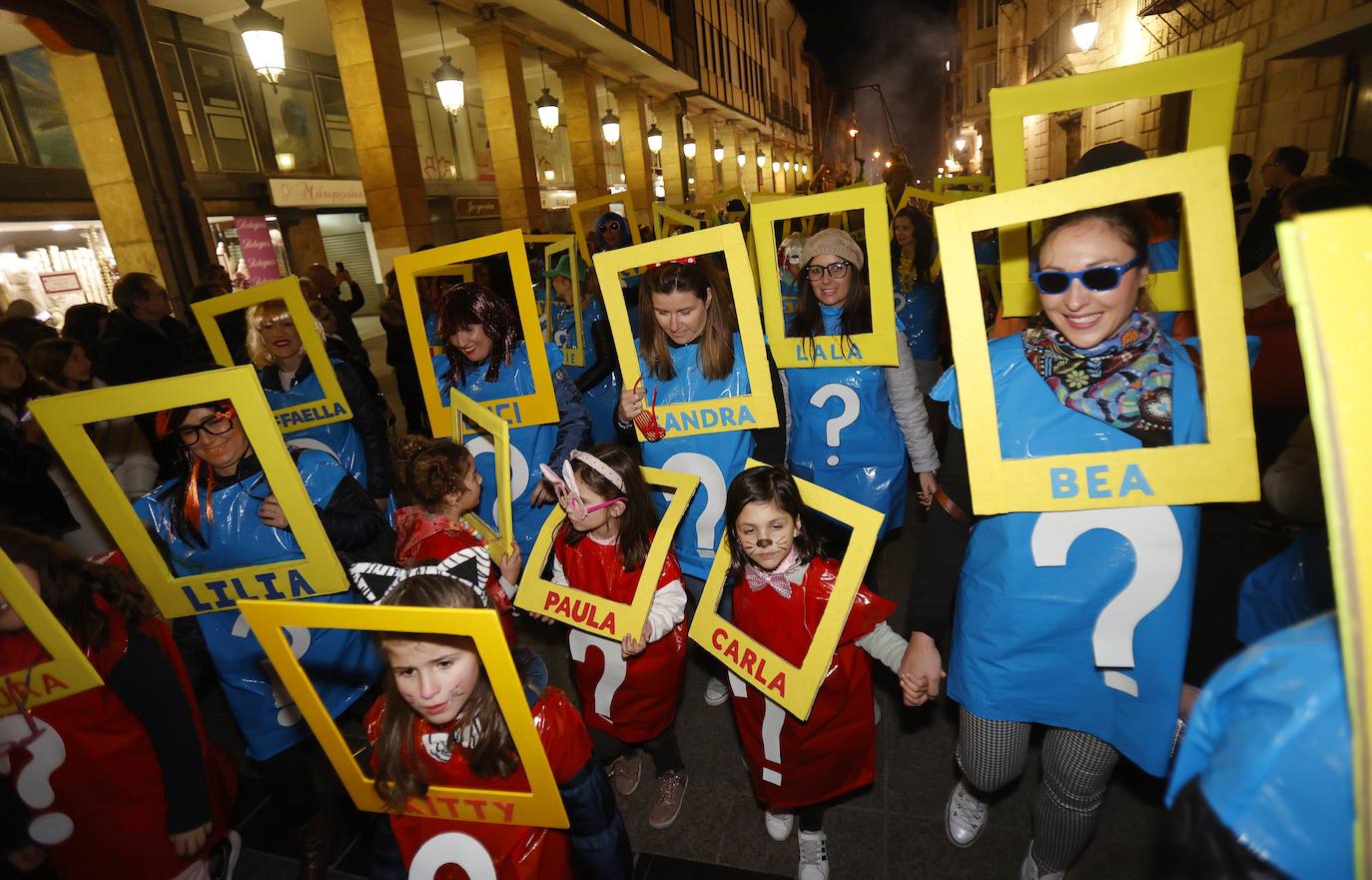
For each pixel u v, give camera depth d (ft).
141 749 5.98
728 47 88.53
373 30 28.45
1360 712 1.62
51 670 5.26
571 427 10.42
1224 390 3.96
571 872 5.26
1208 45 30.83
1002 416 4.73
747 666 6.11
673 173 70.90
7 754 5.48
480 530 8.25
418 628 3.95
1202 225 3.71
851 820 7.77
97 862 6.06
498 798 4.66
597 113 50.39
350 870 7.82
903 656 6.03
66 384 11.80
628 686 7.38
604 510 6.95
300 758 7.48
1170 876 2.24
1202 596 7.28
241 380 5.51
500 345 9.94
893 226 15.29
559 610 6.79
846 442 9.20
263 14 20.83
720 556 6.57
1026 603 5.00
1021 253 5.33
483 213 58.70
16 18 18.89
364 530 7.38
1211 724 2.25
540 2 37.11
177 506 6.63
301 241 45.09
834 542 10.65
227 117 39.78
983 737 5.74
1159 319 5.12
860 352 8.48
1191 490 4.20
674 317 7.93
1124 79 4.62
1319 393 1.56
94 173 21.83
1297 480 5.41
